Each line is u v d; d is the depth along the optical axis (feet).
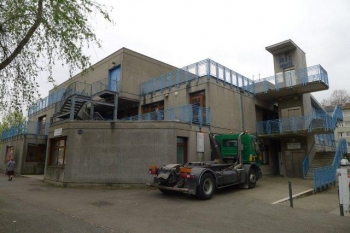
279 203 31.55
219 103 56.03
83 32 26.22
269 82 69.05
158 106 64.44
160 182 34.50
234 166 41.16
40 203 29.35
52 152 51.93
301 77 60.85
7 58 22.93
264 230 20.20
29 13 24.43
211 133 47.16
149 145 43.70
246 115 64.59
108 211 25.57
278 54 75.66
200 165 37.22
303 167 61.00
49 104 89.35
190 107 48.65
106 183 42.68
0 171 81.61
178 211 25.94
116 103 61.93
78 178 43.09
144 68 70.79
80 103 58.49
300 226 21.48
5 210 25.09
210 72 55.16
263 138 67.87
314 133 60.29
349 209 25.57
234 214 25.11
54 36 25.30
